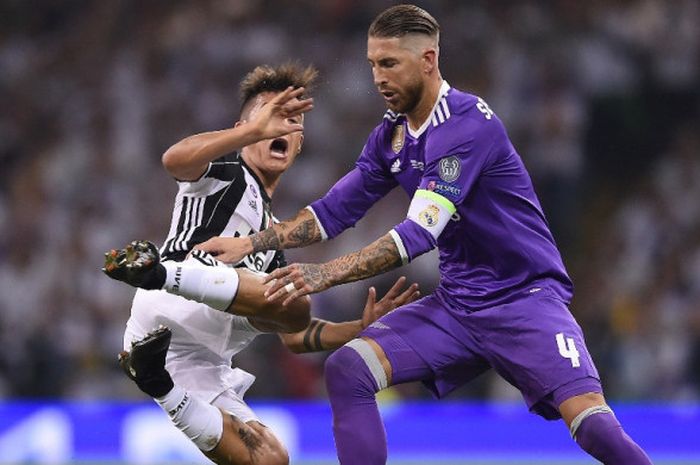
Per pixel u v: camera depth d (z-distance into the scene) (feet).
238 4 158.40
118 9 163.12
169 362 60.44
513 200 55.83
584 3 160.45
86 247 138.51
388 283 124.88
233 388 62.69
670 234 147.95
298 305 55.47
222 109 151.23
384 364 55.83
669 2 161.48
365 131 147.23
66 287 134.41
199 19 159.22
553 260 56.49
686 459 103.91
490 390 121.39
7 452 101.19
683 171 152.76
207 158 54.13
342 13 156.04
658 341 132.05
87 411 102.01
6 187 147.54
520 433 103.55
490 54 154.40
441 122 54.60
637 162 154.30
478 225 55.52
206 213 58.03
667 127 155.84
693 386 127.65
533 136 149.18
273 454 60.29
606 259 146.20
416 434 103.30
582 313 138.62
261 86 61.31
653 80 156.76
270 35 154.71
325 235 58.59
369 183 59.06
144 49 159.43
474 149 54.24
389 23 54.39
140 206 142.92
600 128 154.20
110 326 130.41
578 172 149.28
